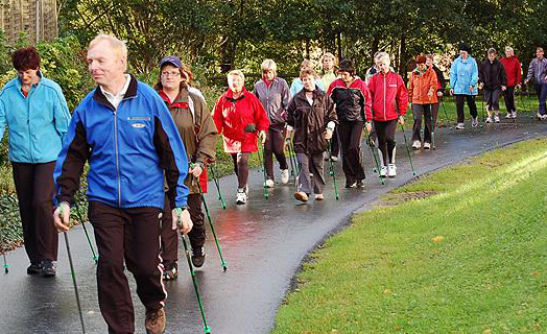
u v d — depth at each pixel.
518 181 11.51
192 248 9.90
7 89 9.73
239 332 7.57
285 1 32.16
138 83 6.70
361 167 15.30
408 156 18.23
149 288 6.77
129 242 6.69
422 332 6.63
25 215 9.80
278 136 15.76
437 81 20.61
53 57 17.88
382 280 8.39
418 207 12.29
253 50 34.28
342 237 11.04
